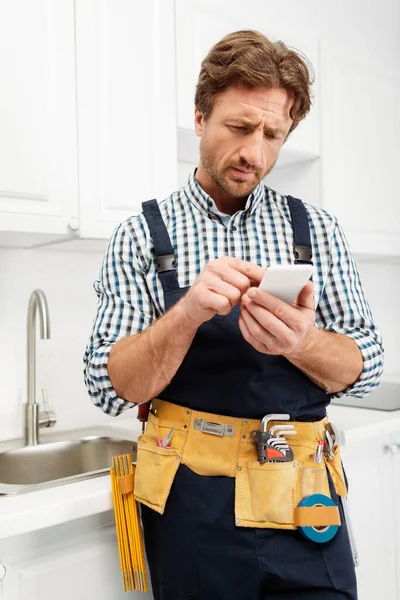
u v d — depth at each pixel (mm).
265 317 741
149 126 1509
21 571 1036
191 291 799
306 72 987
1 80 1266
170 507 972
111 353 955
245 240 1037
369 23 2213
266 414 960
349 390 1001
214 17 1669
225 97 946
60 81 1354
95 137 1413
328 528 930
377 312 2553
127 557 1067
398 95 2232
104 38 1431
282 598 932
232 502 938
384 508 1737
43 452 1474
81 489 1095
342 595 938
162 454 974
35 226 1314
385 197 2166
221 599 938
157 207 1060
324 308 1059
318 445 978
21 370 1615
